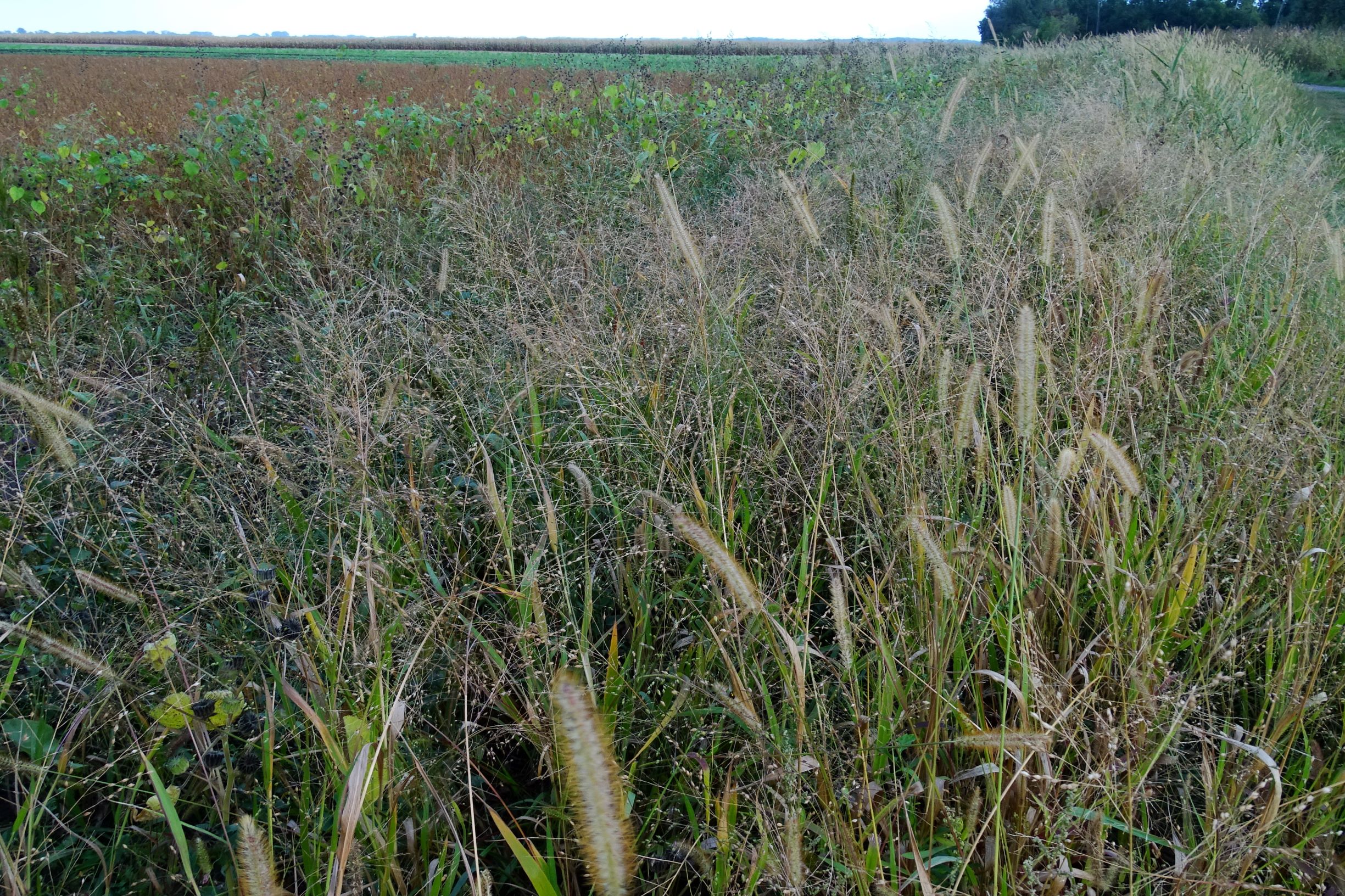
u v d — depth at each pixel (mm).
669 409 3111
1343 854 1893
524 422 3260
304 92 17406
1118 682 2143
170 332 4578
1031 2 47375
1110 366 2990
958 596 2271
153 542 2547
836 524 2676
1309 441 2734
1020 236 4094
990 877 1878
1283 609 2299
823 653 2418
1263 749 1908
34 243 5340
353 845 1671
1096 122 7086
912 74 11438
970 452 3016
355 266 4906
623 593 2656
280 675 2051
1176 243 4406
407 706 2141
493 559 2527
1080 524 2498
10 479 2807
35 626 2256
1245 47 20297
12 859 1728
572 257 4238
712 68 11969
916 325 2953
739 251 4133
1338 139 12320
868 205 4973
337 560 2506
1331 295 3945
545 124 8797
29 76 18172
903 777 2105
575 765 1114
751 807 1932
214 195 6676
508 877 2027
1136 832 1840
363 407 2857
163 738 1908
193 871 1854
